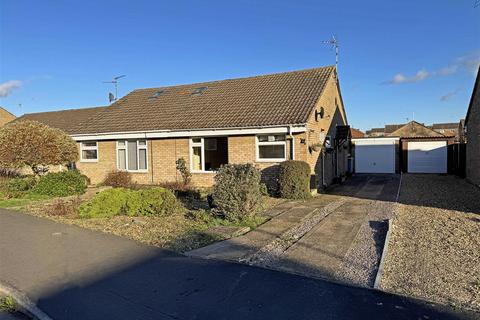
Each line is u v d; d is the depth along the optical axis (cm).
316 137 1662
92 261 650
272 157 1591
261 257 660
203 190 1588
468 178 2070
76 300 496
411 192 1578
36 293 521
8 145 1528
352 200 1351
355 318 429
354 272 578
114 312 459
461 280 539
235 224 910
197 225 907
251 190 938
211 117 1778
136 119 2028
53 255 687
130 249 719
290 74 2036
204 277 564
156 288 527
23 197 1424
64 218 1026
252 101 1823
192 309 460
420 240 759
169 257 666
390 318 428
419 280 542
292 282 539
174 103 2105
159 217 1019
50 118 3198
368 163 3180
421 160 3000
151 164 1909
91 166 2102
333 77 2072
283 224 933
